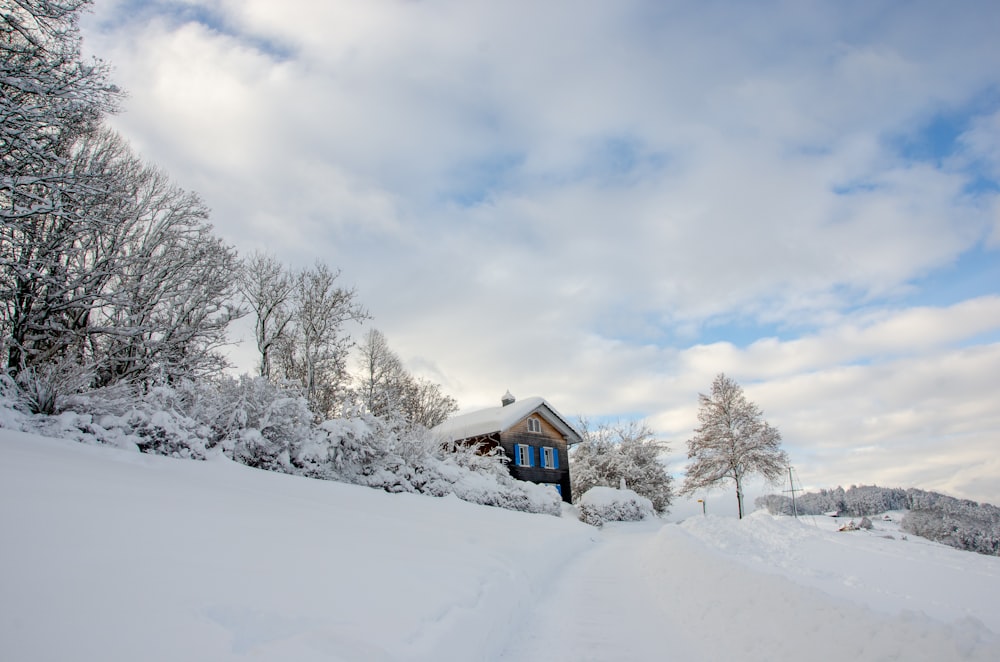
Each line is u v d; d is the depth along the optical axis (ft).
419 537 30.86
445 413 185.06
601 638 22.17
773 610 20.02
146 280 71.87
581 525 86.02
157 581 12.51
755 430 151.53
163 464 37.06
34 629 9.43
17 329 57.88
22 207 43.96
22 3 43.24
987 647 12.86
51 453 27.32
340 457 61.77
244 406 53.52
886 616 16.10
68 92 44.27
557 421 144.46
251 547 17.43
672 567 36.70
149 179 75.25
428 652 13.74
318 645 11.70
